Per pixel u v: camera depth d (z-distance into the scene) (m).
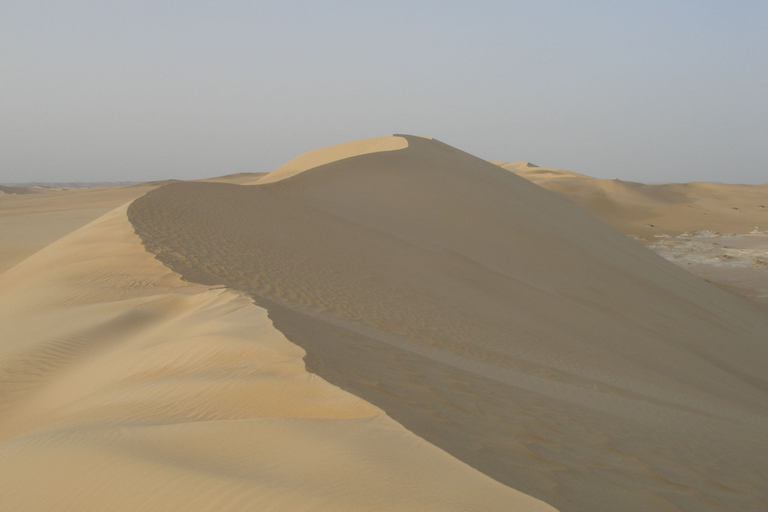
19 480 3.66
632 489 3.87
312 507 2.78
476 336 11.11
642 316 18.92
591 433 5.23
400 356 6.93
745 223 62.09
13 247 27.12
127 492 3.21
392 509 2.71
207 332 6.52
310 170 26.30
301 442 3.47
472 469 3.08
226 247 13.88
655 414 7.42
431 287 14.57
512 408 5.41
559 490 3.34
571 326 15.06
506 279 17.78
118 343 7.67
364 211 21.83
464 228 22.42
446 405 4.82
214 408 4.47
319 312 10.05
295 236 16.27
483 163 40.03
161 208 16.27
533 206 30.06
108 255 12.44
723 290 29.25
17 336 8.52
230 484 3.06
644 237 53.00
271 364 5.11
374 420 3.73
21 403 6.46
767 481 5.33
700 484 4.52
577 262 22.38
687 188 94.00
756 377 16.83
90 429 4.33
